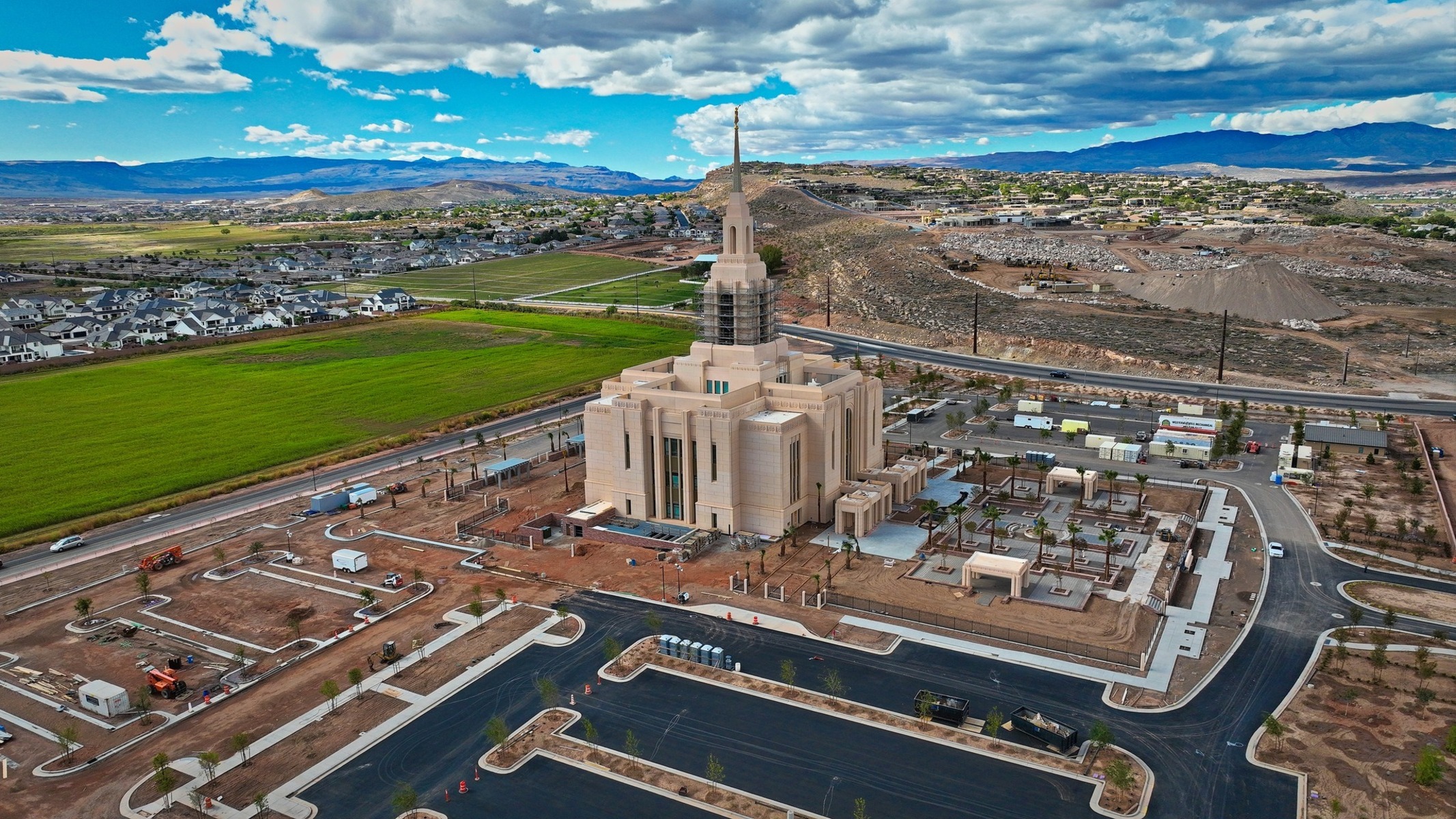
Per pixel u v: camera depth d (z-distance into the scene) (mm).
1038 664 96625
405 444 187500
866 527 134000
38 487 161250
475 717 88875
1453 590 112062
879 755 81438
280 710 91062
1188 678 93188
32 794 78500
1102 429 189250
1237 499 146625
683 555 125812
